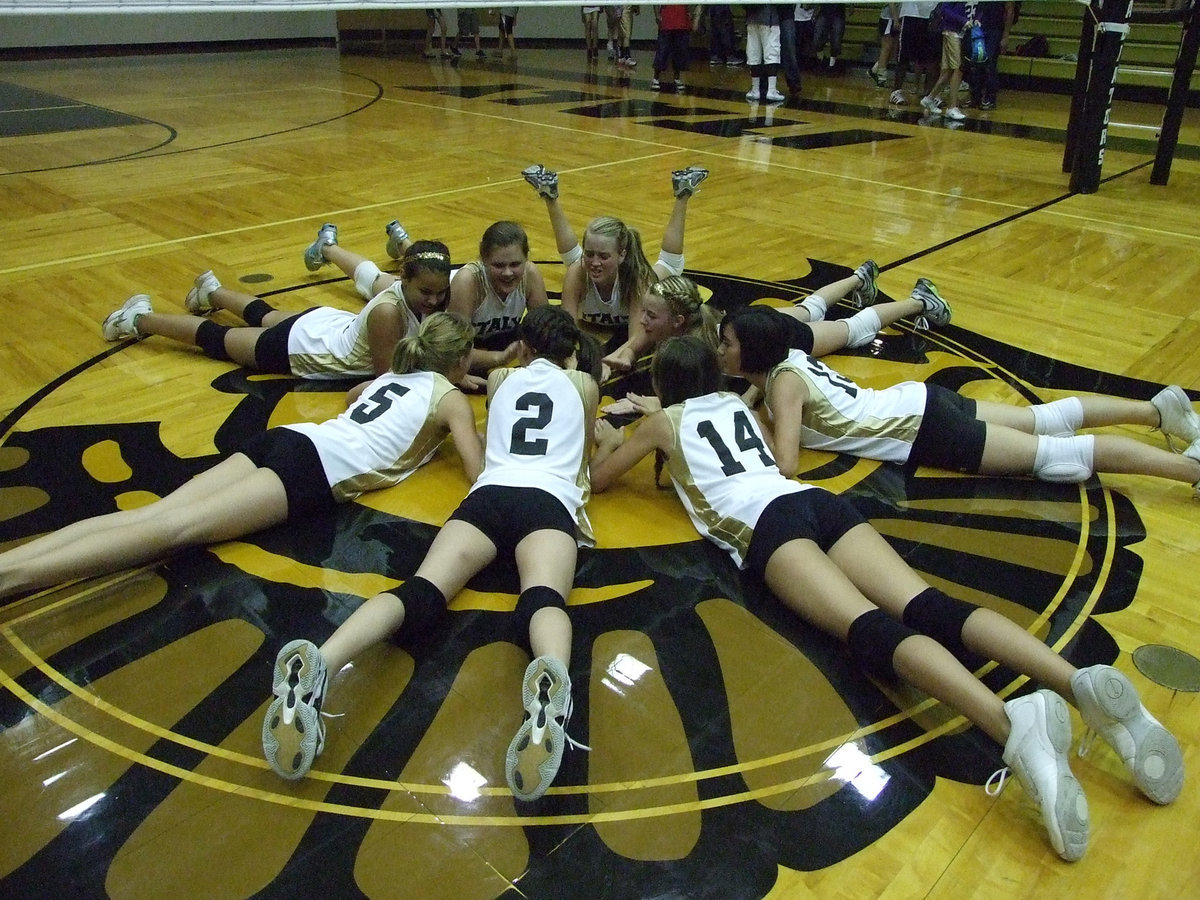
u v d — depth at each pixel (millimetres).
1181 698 1932
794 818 1640
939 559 2391
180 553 2314
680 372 2385
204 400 3135
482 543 2131
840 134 8500
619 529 2475
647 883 1512
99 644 2012
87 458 2752
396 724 1822
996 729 1684
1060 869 1554
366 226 5211
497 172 6633
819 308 3742
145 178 6250
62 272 4332
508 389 2455
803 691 1939
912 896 1500
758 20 10117
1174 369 3543
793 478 2719
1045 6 11469
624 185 6305
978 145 8047
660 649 2043
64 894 1470
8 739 1767
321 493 2424
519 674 1957
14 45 12703
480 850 1562
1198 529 2545
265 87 10938
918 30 10180
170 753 1744
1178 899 1506
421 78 12109
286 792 1666
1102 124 6094
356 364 3246
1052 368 3537
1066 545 2459
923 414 2752
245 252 4711
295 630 2066
